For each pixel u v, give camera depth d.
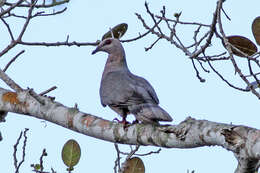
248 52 11.23
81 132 10.65
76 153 11.34
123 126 10.08
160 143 9.29
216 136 8.12
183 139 8.76
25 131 11.58
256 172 7.95
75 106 10.91
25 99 11.27
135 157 11.14
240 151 7.67
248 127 7.77
